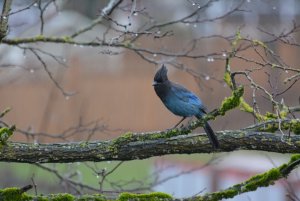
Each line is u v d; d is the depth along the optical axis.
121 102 29.23
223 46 20.36
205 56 10.10
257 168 18.05
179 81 26.25
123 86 29.22
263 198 15.14
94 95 28.86
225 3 14.22
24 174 18.03
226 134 6.92
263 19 17.16
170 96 8.35
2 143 6.51
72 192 11.23
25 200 6.42
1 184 17.22
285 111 7.67
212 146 6.90
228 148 6.94
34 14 16.95
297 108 7.71
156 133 6.88
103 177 7.91
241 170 17.16
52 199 6.48
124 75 29.34
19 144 6.68
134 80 29.42
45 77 25.31
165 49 13.94
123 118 29.30
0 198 6.35
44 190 14.98
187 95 8.35
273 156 21.50
